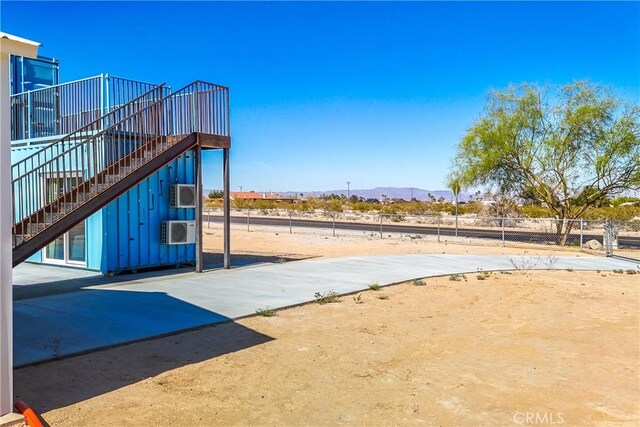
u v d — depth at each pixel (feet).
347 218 146.82
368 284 37.19
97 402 15.28
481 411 15.23
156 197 43.16
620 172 77.00
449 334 24.30
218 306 28.76
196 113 40.63
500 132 81.10
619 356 21.13
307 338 22.97
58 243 44.06
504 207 96.58
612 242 67.87
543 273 46.52
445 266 48.93
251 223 120.47
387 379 17.88
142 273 41.29
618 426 14.29
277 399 15.87
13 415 13.96
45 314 26.16
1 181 13.89
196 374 17.97
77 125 43.16
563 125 79.10
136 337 22.17
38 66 53.83
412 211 172.24
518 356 20.93
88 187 31.40
